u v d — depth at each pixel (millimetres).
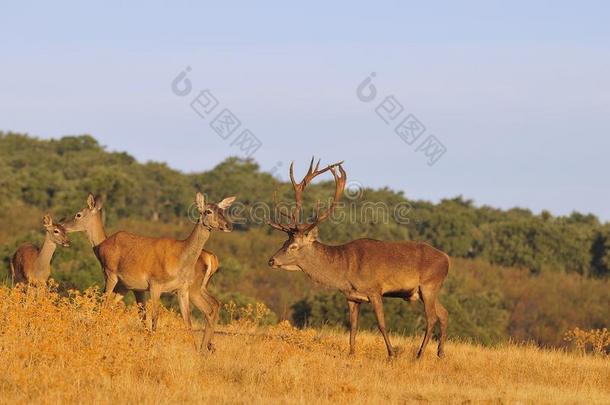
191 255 36812
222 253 150125
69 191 177000
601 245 175500
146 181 195000
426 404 29391
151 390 28109
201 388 28906
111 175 181500
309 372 32406
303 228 40094
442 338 40875
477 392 31500
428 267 40500
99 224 45188
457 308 93000
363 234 153250
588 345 55062
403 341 45781
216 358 34188
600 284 156000
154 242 37312
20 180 188000
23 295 34438
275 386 30594
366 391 30719
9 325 31328
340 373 33281
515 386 33594
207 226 36625
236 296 97938
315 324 92062
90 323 33062
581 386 34406
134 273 37312
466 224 179250
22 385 27422
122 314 34312
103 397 26938
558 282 155125
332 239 149875
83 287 82125
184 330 34781
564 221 192875
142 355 31188
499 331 105688
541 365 38438
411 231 178375
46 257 45469
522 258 172000
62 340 31016
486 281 152500
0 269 95125
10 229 152000
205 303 37781
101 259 38562
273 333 40469
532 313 137500
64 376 28359
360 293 40031
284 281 137000
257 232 165625
